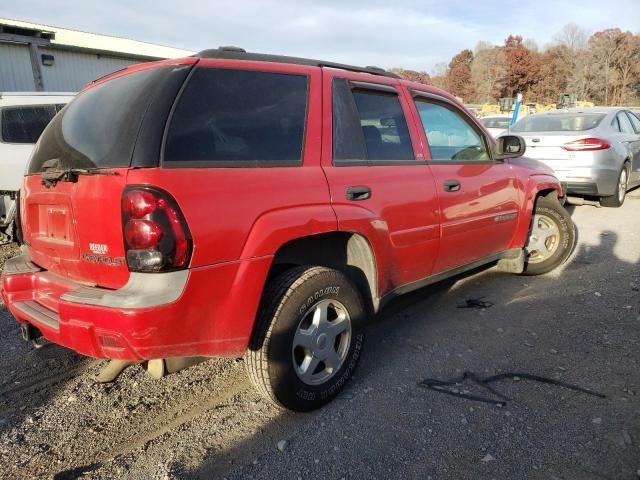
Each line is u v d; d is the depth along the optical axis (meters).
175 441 2.68
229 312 2.41
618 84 62.34
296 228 2.62
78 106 2.91
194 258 2.26
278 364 2.66
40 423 2.85
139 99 2.44
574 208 8.75
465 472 2.40
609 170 7.89
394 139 3.46
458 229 3.87
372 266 3.19
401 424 2.77
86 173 2.38
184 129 2.39
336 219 2.82
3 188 6.21
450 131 4.02
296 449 2.59
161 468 2.46
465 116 4.18
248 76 2.74
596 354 3.52
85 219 2.40
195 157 2.38
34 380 3.31
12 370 3.44
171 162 2.29
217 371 3.43
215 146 2.47
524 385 3.15
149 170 2.22
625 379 3.18
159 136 2.30
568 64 66.44
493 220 4.28
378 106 3.41
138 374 3.40
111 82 2.84
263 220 2.50
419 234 3.48
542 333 3.90
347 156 3.07
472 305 4.51
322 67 3.15
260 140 2.66
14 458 2.56
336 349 3.03
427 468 2.44
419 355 3.58
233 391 3.17
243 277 2.43
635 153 9.13
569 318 4.16
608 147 7.83
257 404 3.02
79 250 2.49
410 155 3.54
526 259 5.09
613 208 8.62
